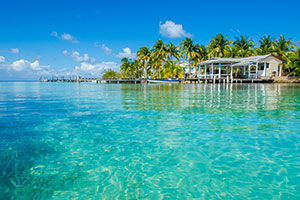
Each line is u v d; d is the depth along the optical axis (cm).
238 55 4972
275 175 331
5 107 1061
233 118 736
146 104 1129
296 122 665
